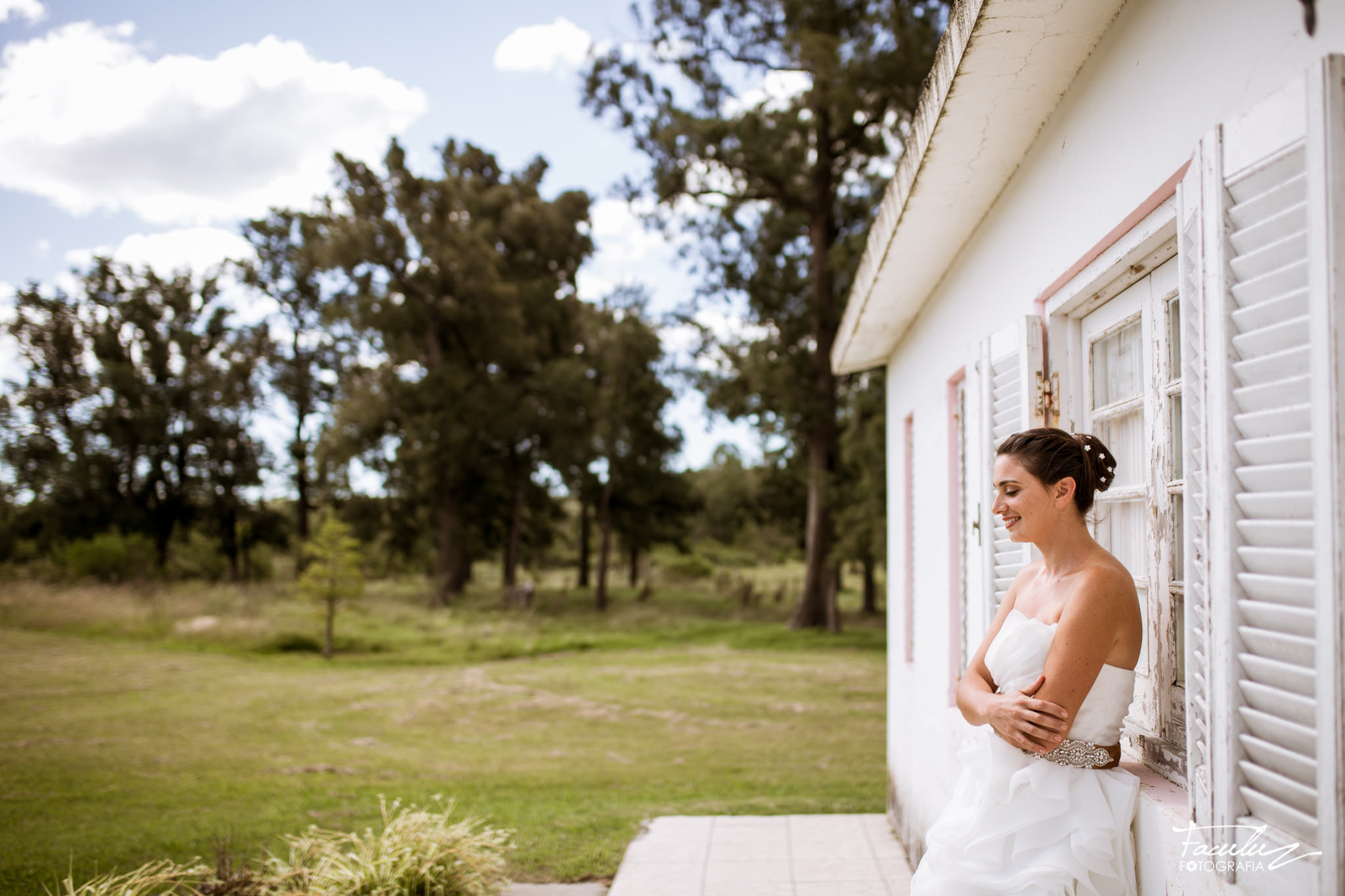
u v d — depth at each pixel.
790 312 24.02
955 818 2.00
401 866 3.81
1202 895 1.67
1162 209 2.02
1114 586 1.85
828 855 4.87
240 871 3.87
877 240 4.14
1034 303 2.88
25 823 5.68
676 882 4.42
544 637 21.61
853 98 17.42
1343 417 1.29
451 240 32.03
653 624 25.59
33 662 14.95
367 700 12.43
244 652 18.03
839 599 36.91
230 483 41.91
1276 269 1.47
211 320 41.91
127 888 3.78
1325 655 1.30
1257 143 1.49
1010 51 2.38
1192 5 1.82
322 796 6.67
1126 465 2.56
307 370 42.69
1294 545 1.43
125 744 8.82
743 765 8.47
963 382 3.95
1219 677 1.60
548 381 34.09
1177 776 2.11
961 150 2.97
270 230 41.22
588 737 10.14
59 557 32.84
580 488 36.22
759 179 22.97
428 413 32.25
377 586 42.31
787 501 32.12
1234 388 1.57
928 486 4.60
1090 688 1.84
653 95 21.12
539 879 4.54
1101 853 1.85
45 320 38.72
